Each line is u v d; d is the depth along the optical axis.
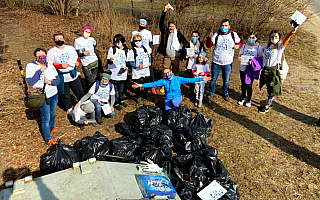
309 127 5.89
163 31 6.46
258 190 4.25
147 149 4.43
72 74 5.37
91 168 3.36
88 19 12.00
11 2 13.94
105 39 8.55
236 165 4.73
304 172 4.62
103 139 4.59
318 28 13.70
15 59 8.00
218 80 8.11
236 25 11.63
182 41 6.55
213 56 6.45
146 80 6.36
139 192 3.13
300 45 11.29
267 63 5.94
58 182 3.16
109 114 5.73
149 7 13.78
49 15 12.74
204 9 11.59
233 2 11.31
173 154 4.88
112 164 3.56
